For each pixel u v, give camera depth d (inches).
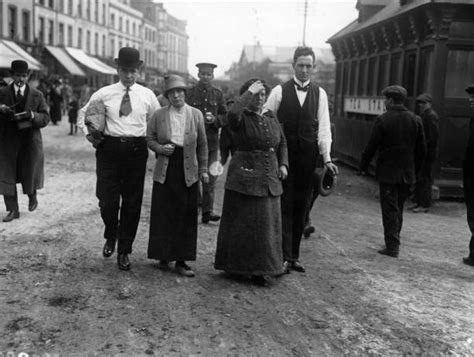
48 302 189.2
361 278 232.7
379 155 274.1
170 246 222.5
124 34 2753.4
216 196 415.2
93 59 2074.3
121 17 2684.5
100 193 228.7
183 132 220.2
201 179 225.3
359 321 184.7
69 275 218.2
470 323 186.2
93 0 2218.3
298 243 239.5
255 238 214.5
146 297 198.1
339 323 182.2
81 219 313.6
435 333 176.7
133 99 225.8
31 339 160.4
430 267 255.4
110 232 239.3
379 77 596.7
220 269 221.6
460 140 450.3
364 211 398.0
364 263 256.8
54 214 323.9
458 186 449.1
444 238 319.9
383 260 263.7
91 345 158.1
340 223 350.3
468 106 445.1
